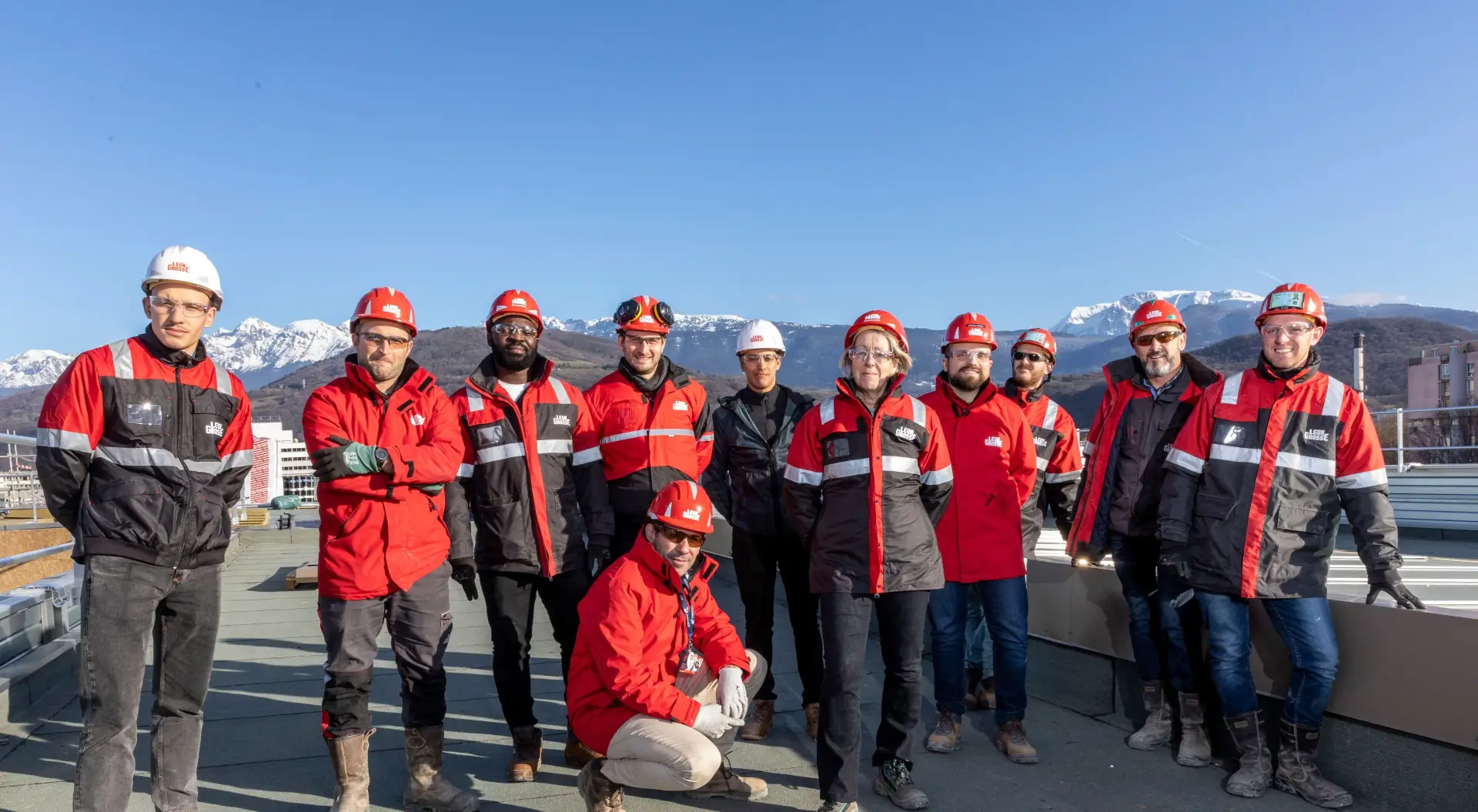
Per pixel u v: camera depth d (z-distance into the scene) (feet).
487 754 12.34
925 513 11.05
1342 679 10.53
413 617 10.34
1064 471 14.61
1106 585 13.79
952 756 12.42
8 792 10.70
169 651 9.49
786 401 13.97
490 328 11.75
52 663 14.82
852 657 10.33
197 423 9.27
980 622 14.67
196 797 9.88
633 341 12.80
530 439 11.49
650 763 9.55
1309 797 10.46
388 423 10.27
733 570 27.27
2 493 42.24
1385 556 9.95
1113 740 13.00
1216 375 11.94
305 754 12.27
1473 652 9.16
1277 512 10.50
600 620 9.98
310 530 45.80
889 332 10.70
